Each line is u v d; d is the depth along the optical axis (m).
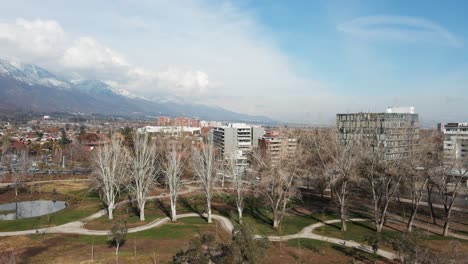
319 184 93.69
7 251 53.00
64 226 69.19
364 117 134.25
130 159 93.12
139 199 74.94
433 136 92.75
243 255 36.44
